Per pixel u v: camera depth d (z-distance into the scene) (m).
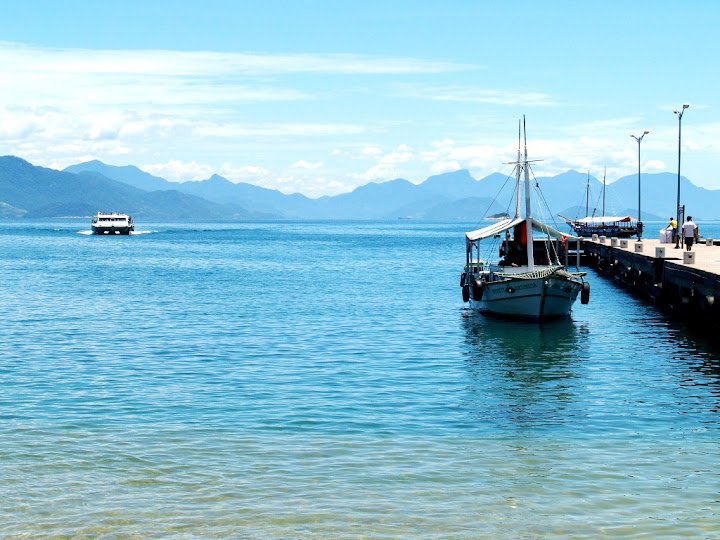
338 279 78.00
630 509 16.77
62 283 71.81
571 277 44.09
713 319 39.19
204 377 29.83
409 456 20.16
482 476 18.69
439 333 41.31
